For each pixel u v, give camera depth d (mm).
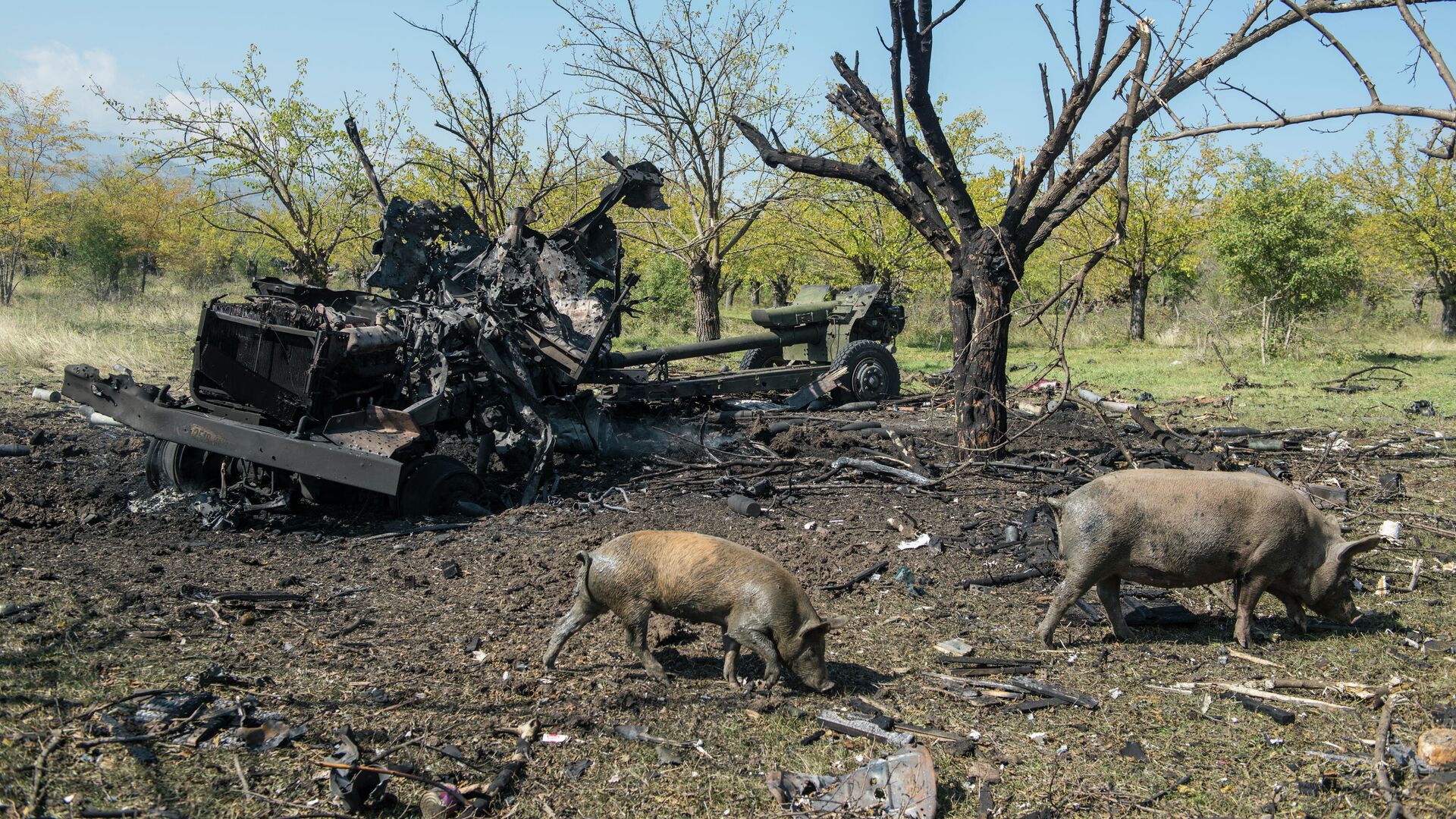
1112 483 5727
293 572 6957
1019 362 22781
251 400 8289
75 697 4723
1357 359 21719
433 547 7645
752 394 15414
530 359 10391
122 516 8203
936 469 10344
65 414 12578
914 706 4996
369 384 8852
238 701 4766
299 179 21438
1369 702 5066
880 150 23938
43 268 41250
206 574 6773
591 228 11602
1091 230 28375
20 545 7266
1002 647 5863
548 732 4602
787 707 4906
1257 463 10797
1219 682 5332
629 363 13180
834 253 27172
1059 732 4746
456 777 4148
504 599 6461
